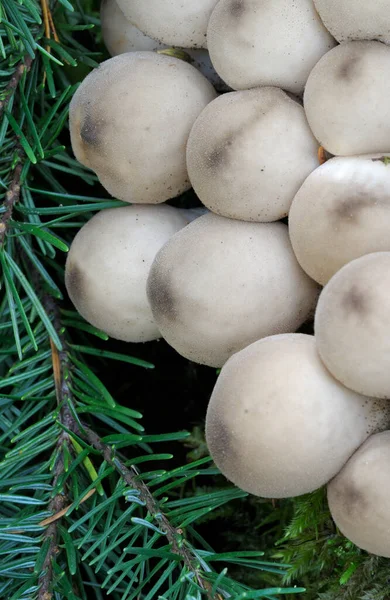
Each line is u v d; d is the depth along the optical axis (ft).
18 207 0.88
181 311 0.78
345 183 0.74
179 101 0.82
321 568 0.82
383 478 0.70
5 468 0.84
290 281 0.78
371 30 0.75
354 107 0.74
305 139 0.78
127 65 0.83
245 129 0.77
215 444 0.74
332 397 0.72
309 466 0.72
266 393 0.72
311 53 0.78
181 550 0.76
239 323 0.77
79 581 0.82
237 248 0.78
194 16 0.83
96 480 0.80
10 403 0.89
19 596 0.76
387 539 0.70
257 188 0.77
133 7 0.83
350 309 0.69
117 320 0.86
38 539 0.79
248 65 0.79
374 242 0.73
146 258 0.85
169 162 0.82
